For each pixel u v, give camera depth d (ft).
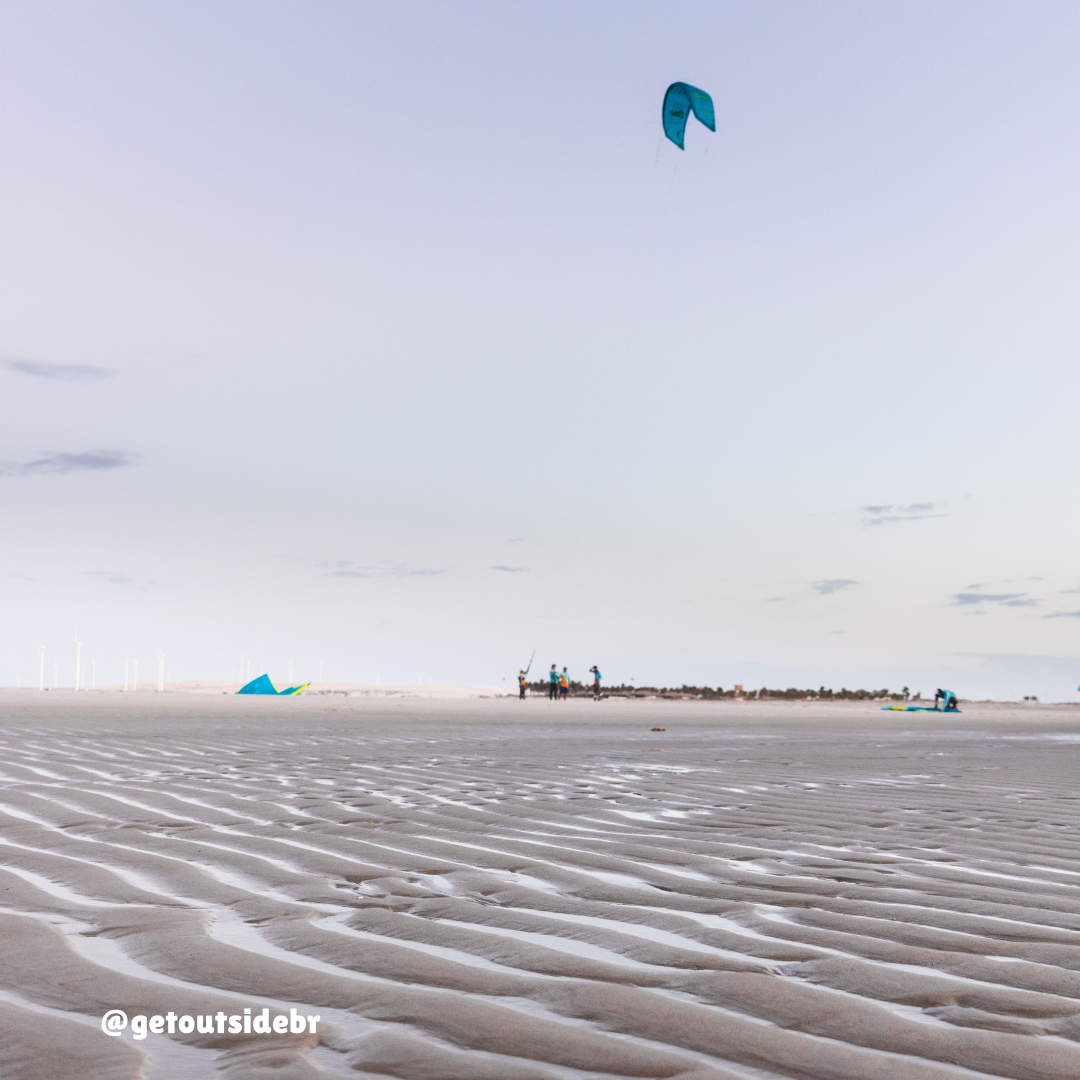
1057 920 11.42
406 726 48.32
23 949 9.68
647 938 10.48
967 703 130.11
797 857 15.06
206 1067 7.07
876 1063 7.29
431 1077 6.95
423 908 11.66
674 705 101.76
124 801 19.65
